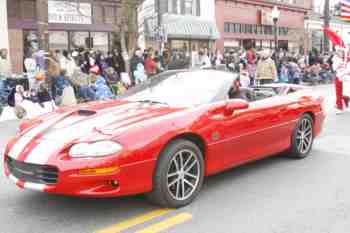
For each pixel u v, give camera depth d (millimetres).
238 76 5871
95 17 20141
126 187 4207
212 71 5949
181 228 4180
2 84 11992
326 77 23219
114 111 4910
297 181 5652
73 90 12477
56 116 4996
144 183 4348
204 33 25547
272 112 5945
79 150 4109
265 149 5930
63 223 4301
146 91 5750
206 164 5016
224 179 5734
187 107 4992
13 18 17344
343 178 5793
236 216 4480
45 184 4184
